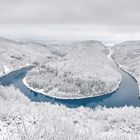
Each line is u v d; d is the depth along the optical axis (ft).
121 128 263.29
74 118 260.42
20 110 231.91
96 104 582.76
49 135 153.38
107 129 250.98
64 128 172.45
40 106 304.30
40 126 175.01
